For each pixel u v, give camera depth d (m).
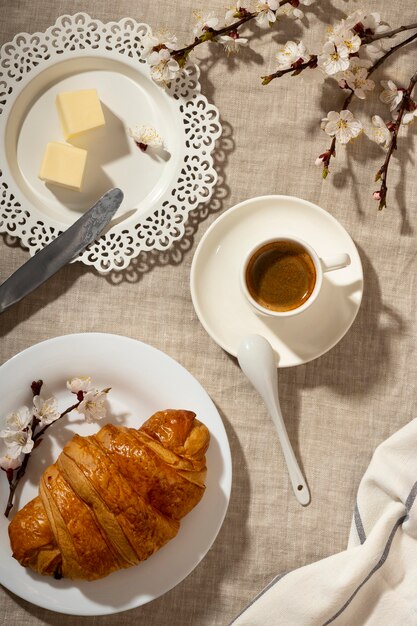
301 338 0.79
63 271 0.80
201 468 0.75
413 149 0.80
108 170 0.79
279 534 0.80
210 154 0.80
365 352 0.80
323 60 0.76
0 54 0.78
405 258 0.80
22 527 0.74
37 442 0.77
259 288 0.78
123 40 0.79
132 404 0.78
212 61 0.80
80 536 0.72
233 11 0.79
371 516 0.79
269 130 0.80
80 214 0.79
